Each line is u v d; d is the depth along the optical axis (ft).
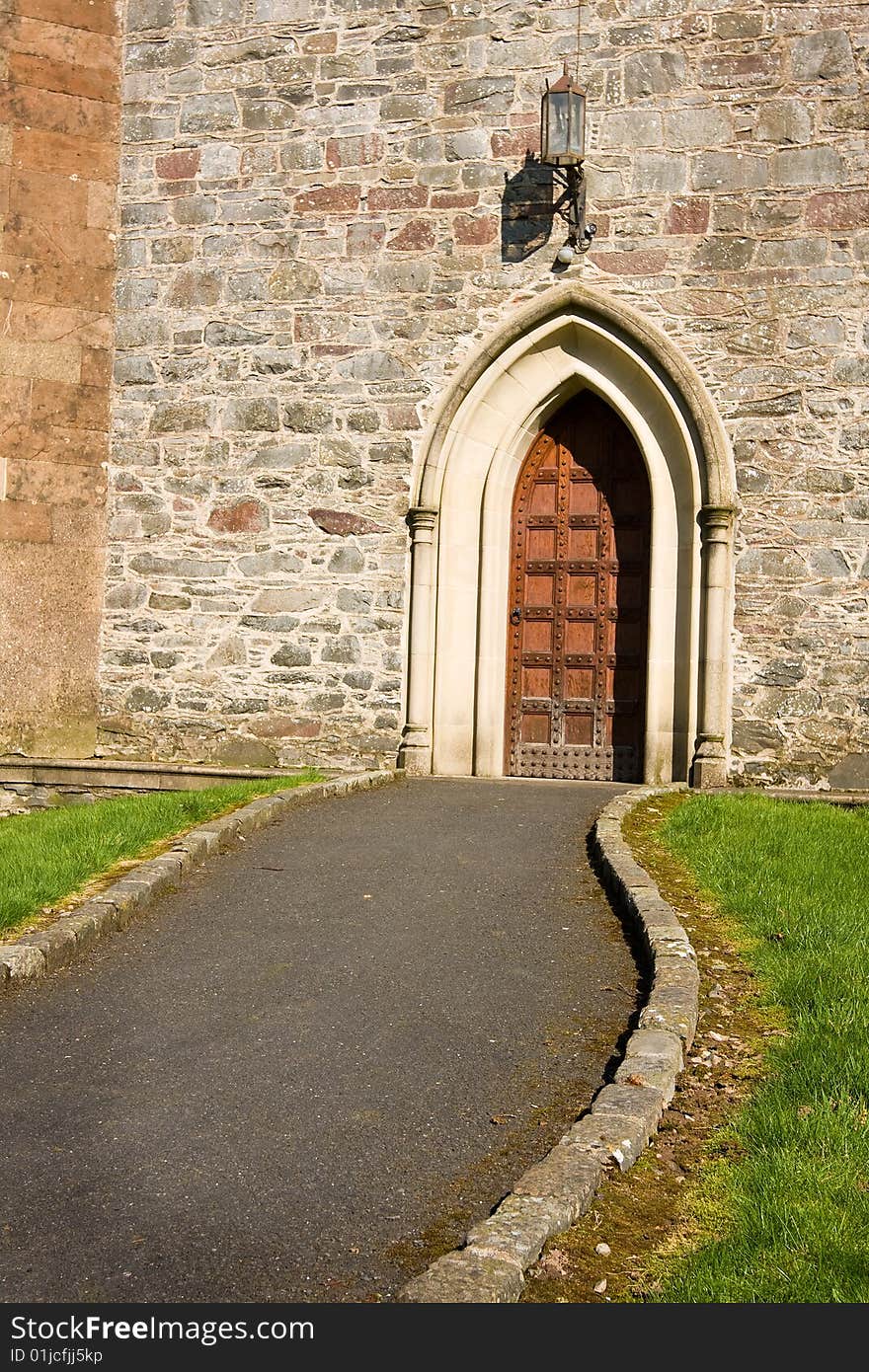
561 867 23.77
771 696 33.68
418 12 36.60
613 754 36.24
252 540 37.45
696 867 22.56
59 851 24.31
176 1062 15.24
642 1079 13.70
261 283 37.55
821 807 28.71
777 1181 11.71
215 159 38.01
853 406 33.42
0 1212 11.67
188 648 37.81
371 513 36.60
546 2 35.65
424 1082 14.56
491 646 36.14
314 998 17.34
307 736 36.83
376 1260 10.89
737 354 34.14
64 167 38.37
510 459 36.29
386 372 36.58
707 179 34.42
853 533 33.37
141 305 38.45
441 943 19.53
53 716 38.14
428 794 31.45
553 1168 11.80
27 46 38.17
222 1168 12.55
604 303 34.73
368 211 36.81
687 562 34.55
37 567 37.99
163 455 38.14
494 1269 10.19
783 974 16.92
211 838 25.08
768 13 34.22
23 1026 16.51
